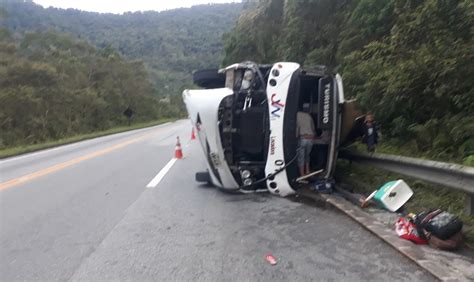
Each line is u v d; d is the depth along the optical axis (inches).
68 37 3002.0
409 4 382.0
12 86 1798.7
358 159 363.9
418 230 209.9
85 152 811.4
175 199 344.5
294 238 233.9
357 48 538.3
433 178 252.7
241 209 301.7
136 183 428.1
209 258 209.5
